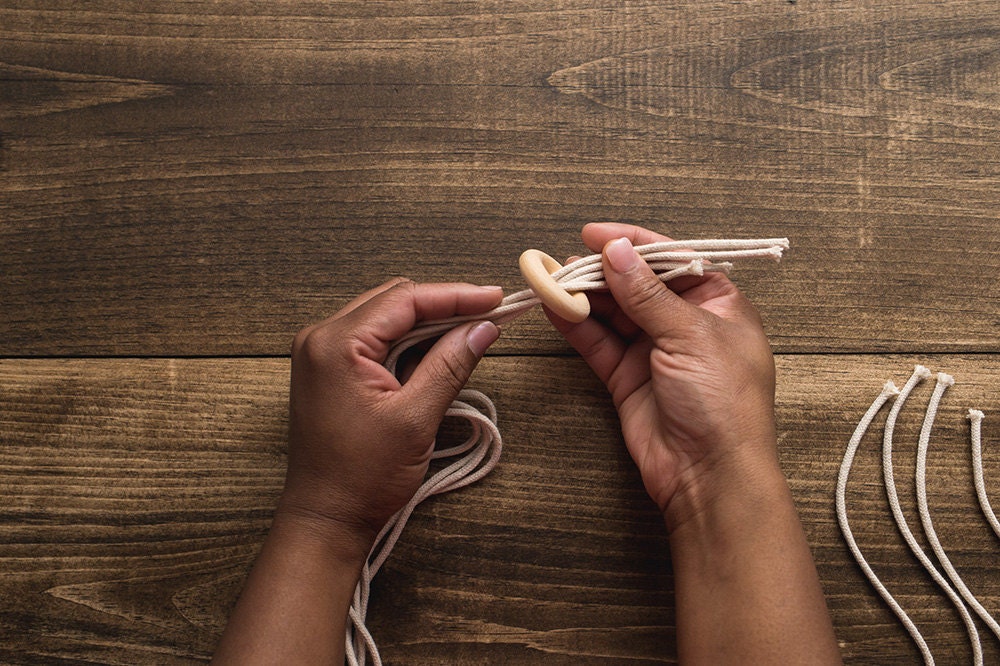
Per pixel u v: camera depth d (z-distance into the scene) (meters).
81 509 0.89
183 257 0.92
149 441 0.90
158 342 0.91
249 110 0.94
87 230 0.93
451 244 0.93
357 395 0.77
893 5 0.96
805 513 0.89
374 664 0.82
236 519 0.89
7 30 0.95
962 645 0.87
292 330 0.92
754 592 0.73
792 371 0.91
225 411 0.90
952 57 0.96
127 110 0.94
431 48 0.95
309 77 0.95
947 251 0.93
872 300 0.92
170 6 0.95
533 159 0.94
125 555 0.88
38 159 0.94
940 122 0.95
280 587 0.75
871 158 0.94
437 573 0.88
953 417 0.91
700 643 0.75
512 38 0.95
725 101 0.95
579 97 0.95
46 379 0.91
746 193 0.94
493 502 0.89
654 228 0.93
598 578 0.88
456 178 0.93
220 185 0.93
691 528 0.79
